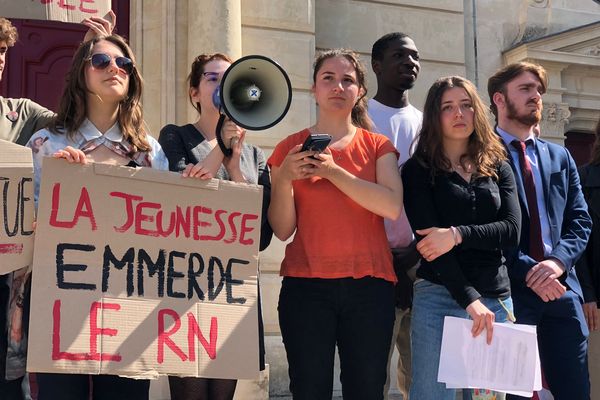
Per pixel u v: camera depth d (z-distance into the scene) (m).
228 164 3.37
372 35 7.11
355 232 3.48
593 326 4.52
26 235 3.00
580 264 4.54
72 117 3.24
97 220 3.04
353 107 3.92
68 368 2.87
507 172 3.72
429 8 7.34
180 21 6.06
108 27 3.97
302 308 3.44
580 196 4.27
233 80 3.16
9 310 3.15
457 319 3.43
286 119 6.31
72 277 2.96
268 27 6.38
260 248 3.72
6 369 3.11
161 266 3.12
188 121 5.96
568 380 4.02
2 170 2.97
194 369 3.06
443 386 3.53
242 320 3.19
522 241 4.03
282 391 5.91
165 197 3.17
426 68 7.29
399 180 3.59
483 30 7.66
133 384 3.13
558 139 7.76
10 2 3.98
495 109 4.39
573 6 8.03
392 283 3.57
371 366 3.40
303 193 3.54
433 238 3.47
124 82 3.23
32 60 6.05
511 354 3.42
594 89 7.99
